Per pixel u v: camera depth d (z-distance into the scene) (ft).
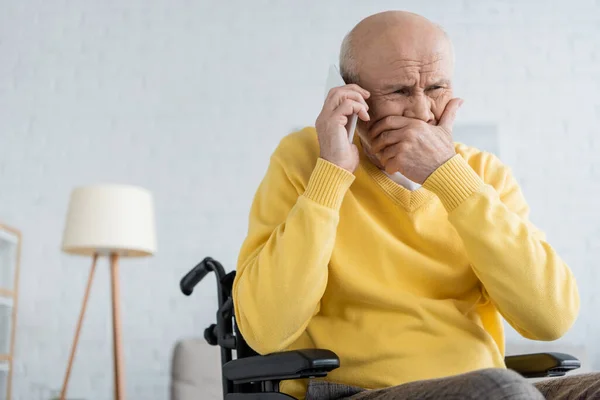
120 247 10.43
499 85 12.35
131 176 12.35
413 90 4.32
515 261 4.05
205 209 12.26
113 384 11.66
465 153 4.81
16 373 11.83
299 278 3.94
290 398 3.68
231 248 12.17
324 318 4.30
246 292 4.04
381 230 4.33
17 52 12.68
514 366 4.46
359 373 4.12
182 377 8.41
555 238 11.93
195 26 12.71
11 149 12.45
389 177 4.49
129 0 12.80
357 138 4.66
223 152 12.41
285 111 12.48
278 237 4.10
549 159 12.15
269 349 4.00
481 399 2.72
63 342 11.96
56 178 12.39
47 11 12.80
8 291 11.55
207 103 12.51
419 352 4.12
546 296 4.07
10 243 12.05
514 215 4.18
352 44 4.45
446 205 4.17
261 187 4.63
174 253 12.16
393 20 4.41
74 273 12.17
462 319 4.21
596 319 11.59
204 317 12.00
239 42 12.65
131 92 12.57
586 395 3.43
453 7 12.60
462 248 4.38
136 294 12.03
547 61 12.43
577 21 12.54
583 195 12.05
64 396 11.09
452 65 4.43
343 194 4.13
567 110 12.30
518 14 12.56
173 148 12.42
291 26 12.67
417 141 4.23
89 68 12.64
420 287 4.31
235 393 4.04
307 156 4.56
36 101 12.57
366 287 4.20
